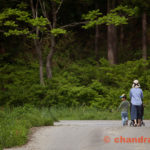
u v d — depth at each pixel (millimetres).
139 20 83688
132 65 54594
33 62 64062
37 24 49938
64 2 63500
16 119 28078
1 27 59656
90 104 51656
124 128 21453
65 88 52062
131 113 25812
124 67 54781
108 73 53469
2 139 20000
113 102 49469
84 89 51469
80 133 21453
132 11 52031
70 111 46812
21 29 58000
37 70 61781
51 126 27672
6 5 59688
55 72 60250
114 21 50750
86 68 58000
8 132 21484
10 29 56812
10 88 55344
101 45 83438
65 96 52031
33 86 53875
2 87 59188
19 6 56750
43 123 29031
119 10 54844
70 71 59312
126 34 89250
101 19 51625
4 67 58906
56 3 60969
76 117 42688
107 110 48594
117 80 54062
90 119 41844
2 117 29797
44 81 56750
